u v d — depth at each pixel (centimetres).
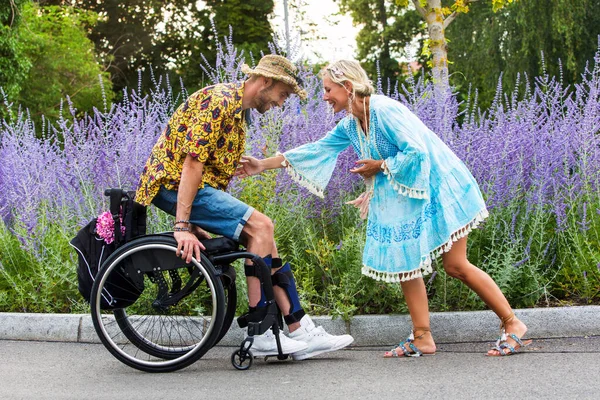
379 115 509
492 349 516
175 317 577
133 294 505
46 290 669
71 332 614
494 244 637
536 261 625
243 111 508
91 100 2641
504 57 2472
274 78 493
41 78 2541
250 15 3253
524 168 686
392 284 588
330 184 687
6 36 1925
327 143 557
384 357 525
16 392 439
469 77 2583
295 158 557
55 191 748
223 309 486
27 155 777
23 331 626
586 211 676
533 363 480
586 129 681
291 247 661
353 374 470
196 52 3256
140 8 3338
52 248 689
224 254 498
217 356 548
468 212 511
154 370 492
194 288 507
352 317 582
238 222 497
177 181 496
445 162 515
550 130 707
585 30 2294
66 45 2595
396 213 515
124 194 503
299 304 518
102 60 3100
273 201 661
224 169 504
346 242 623
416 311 528
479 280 520
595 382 425
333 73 519
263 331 493
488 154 665
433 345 528
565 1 2262
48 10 2731
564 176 686
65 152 736
